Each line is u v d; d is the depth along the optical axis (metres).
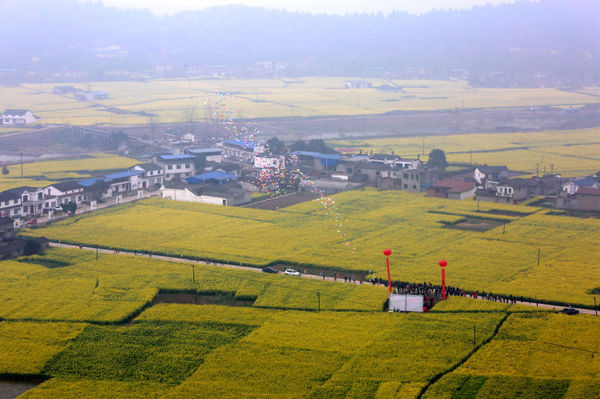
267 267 145.75
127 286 132.50
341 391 91.56
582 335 107.38
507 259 149.75
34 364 100.75
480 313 117.88
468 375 95.00
